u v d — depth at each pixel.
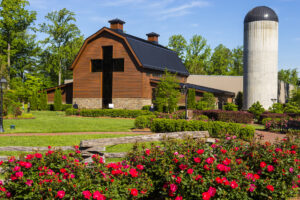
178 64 48.34
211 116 27.19
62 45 59.69
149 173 5.68
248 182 5.27
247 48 36.75
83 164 5.32
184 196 5.14
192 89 36.84
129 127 20.86
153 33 50.81
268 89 35.91
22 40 55.59
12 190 4.80
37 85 54.59
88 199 4.61
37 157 5.15
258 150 6.23
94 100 39.59
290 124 18.88
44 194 4.63
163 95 35.19
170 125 17.14
